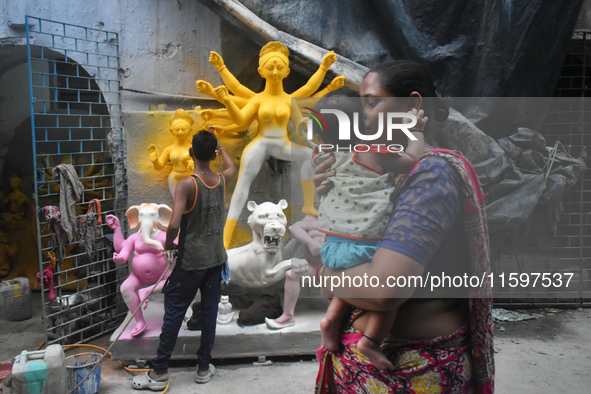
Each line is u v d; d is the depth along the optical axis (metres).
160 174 3.60
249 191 3.71
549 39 3.37
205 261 2.75
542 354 3.19
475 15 3.38
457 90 3.41
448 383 1.13
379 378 1.15
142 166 3.59
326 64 3.16
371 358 1.11
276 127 3.29
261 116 3.24
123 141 3.85
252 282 3.19
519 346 3.30
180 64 3.88
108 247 3.72
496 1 3.33
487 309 1.13
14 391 2.53
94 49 3.79
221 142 3.59
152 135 3.56
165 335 2.78
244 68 3.95
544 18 3.32
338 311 1.22
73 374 2.71
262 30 3.43
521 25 3.33
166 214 3.26
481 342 1.14
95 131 4.93
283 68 3.18
